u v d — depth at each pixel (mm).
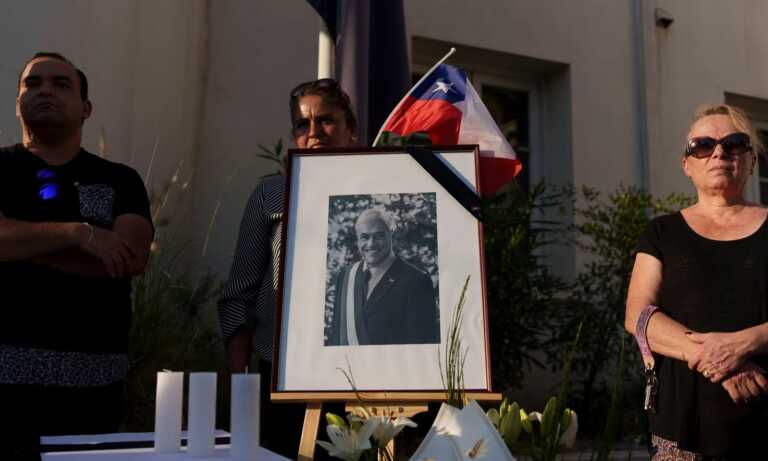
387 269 2045
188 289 3934
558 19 6383
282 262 2064
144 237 2521
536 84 6645
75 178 2502
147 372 3492
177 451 1683
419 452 1506
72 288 2305
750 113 7406
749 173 2406
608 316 5387
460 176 2117
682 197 5801
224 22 5125
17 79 3676
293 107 2588
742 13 7184
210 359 3922
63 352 2248
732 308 2191
